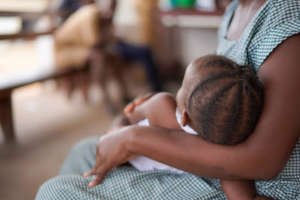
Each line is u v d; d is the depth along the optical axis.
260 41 0.60
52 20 2.98
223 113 0.54
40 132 2.46
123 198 0.68
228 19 0.89
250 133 0.57
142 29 3.78
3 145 2.21
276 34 0.56
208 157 0.58
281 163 0.54
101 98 3.35
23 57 5.10
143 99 0.96
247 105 0.53
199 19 4.01
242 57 0.65
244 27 0.73
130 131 0.67
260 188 0.67
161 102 0.80
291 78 0.53
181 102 0.66
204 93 0.56
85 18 2.68
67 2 3.24
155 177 0.74
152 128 0.67
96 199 0.66
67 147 2.20
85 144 1.03
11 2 5.41
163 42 4.24
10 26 4.89
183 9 3.17
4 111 2.17
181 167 0.62
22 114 2.86
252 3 0.73
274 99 0.54
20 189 1.67
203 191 0.69
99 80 2.85
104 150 0.71
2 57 5.08
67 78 3.10
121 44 3.21
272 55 0.56
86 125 2.62
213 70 0.57
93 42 2.71
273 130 0.53
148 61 3.30
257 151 0.55
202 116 0.58
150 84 3.44
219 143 0.59
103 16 2.77
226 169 0.58
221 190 0.69
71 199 0.67
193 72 0.60
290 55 0.54
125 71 3.71
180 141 0.62
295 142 0.54
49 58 3.15
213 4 3.10
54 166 1.93
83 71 2.83
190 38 4.21
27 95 3.43
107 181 0.72
